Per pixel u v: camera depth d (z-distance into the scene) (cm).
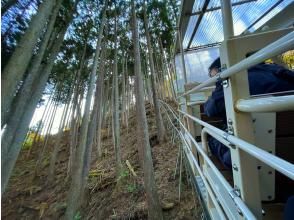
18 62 418
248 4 286
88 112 733
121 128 1563
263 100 61
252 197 85
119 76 1844
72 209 606
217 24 338
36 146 2006
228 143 96
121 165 882
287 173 44
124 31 1336
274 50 46
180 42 338
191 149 263
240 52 87
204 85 128
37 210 992
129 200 663
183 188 552
